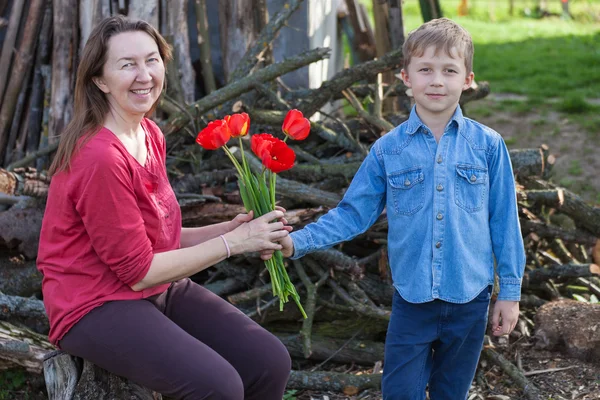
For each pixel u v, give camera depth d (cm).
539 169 388
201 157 420
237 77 449
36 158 429
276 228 244
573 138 729
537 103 862
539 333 345
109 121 239
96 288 233
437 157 246
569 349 336
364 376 332
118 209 224
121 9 462
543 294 399
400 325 252
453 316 247
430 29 240
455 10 1738
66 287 234
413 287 247
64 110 457
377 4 580
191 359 225
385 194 259
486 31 1461
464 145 247
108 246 226
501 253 248
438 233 244
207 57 479
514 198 249
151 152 252
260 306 366
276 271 249
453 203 244
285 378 246
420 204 246
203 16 475
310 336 348
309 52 413
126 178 228
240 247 239
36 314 339
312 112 425
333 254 352
